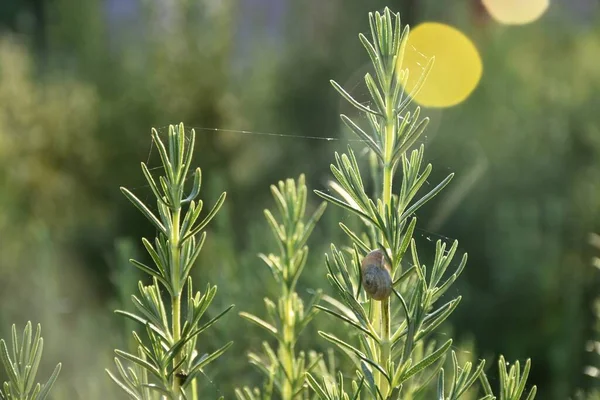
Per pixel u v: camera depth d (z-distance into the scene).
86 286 2.01
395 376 0.60
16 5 5.25
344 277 0.62
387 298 0.60
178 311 0.62
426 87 2.56
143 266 0.62
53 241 2.15
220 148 2.89
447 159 2.29
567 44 2.95
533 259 1.77
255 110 3.38
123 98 3.05
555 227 1.83
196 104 3.09
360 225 1.08
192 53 3.18
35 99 2.99
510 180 2.14
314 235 1.58
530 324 1.67
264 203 2.50
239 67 3.61
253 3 4.42
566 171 2.18
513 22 3.12
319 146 2.87
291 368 0.71
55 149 2.84
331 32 3.79
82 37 3.59
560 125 2.26
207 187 2.55
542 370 1.54
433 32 2.91
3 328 1.36
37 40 4.36
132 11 4.13
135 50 3.41
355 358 0.68
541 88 2.49
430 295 0.61
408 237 0.60
